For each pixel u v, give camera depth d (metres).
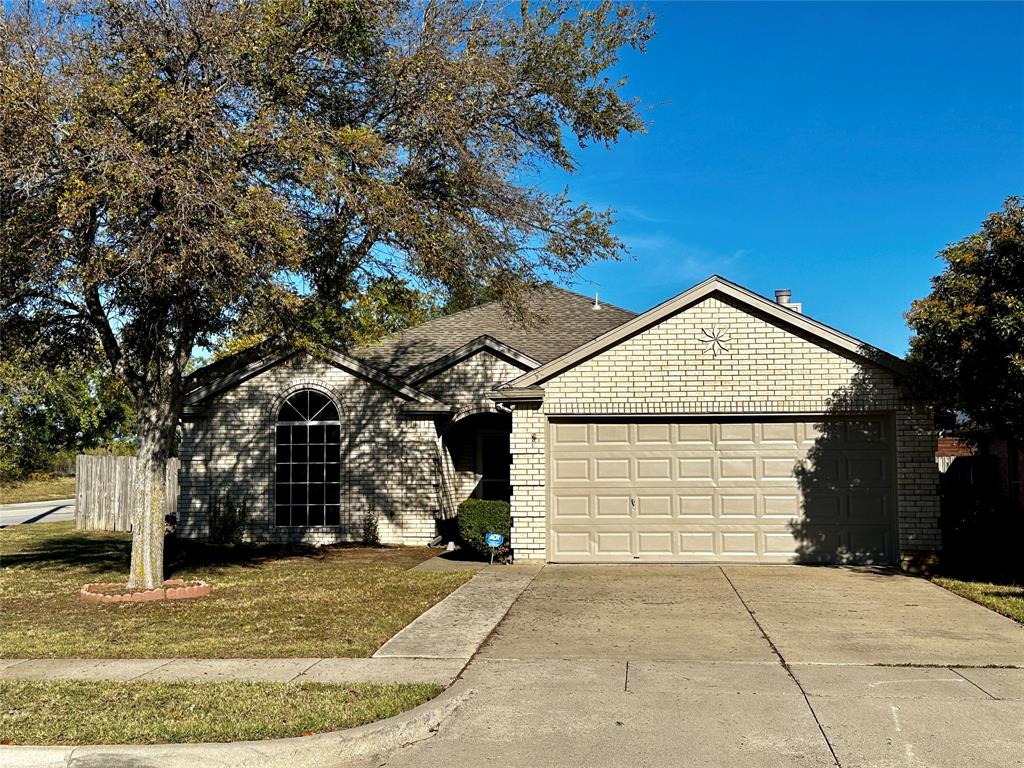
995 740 6.12
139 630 9.94
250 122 11.46
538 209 13.97
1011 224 11.66
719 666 8.10
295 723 6.44
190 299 11.68
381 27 12.67
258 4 11.70
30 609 11.36
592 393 14.84
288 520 18.77
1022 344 10.96
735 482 14.66
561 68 14.03
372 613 10.73
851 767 5.69
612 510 14.86
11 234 10.73
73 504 37.06
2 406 28.91
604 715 6.79
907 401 14.00
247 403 19.05
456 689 7.44
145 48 11.38
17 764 5.90
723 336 14.59
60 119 10.66
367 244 12.95
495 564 14.94
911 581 12.75
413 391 18.44
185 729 6.32
